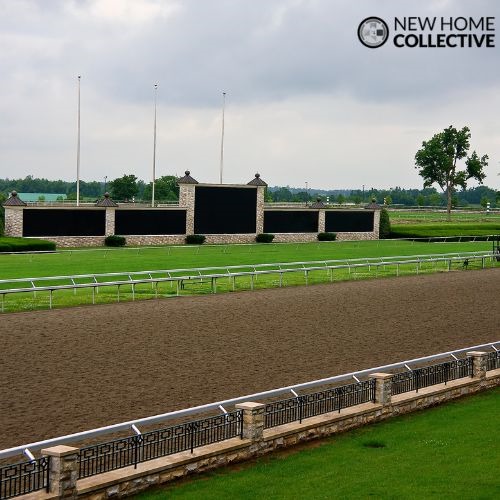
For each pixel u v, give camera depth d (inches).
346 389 558.3
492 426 548.7
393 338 833.5
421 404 598.9
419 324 919.7
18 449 393.7
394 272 1481.3
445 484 438.0
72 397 579.2
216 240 2194.9
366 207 2532.0
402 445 506.3
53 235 1919.3
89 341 769.6
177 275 1334.9
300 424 510.3
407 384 610.2
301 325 892.0
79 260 1549.0
